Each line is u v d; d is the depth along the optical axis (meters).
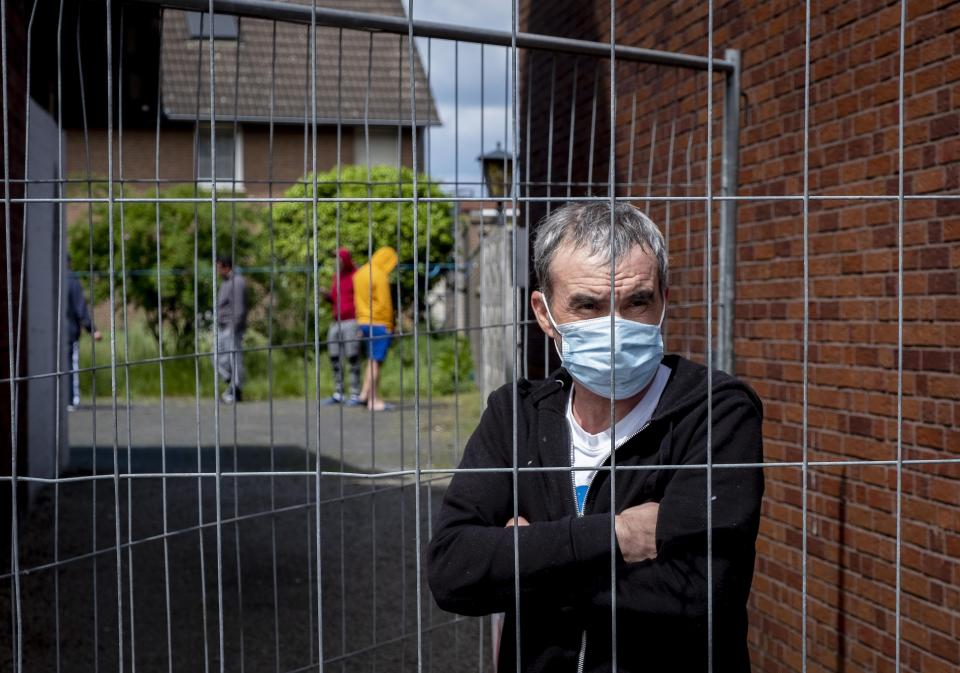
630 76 5.43
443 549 1.72
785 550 3.99
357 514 6.18
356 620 4.52
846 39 3.58
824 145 3.72
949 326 3.08
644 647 1.63
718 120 4.46
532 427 1.81
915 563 3.23
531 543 1.62
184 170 19.25
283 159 20.75
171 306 15.58
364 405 11.65
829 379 3.70
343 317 11.53
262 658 4.08
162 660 4.07
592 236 1.68
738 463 1.62
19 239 5.90
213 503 6.75
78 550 5.65
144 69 6.32
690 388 1.74
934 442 3.14
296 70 14.42
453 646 4.18
